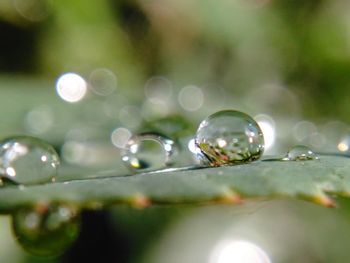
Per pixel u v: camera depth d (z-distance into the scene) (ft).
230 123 0.22
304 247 0.38
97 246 0.37
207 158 0.22
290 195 0.19
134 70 0.48
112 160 0.30
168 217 0.39
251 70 0.48
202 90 0.47
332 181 0.20
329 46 0.48
